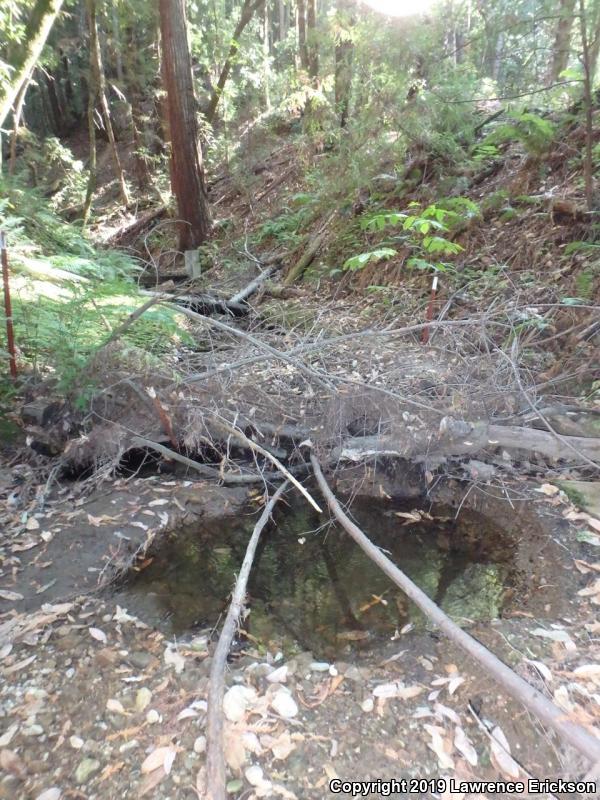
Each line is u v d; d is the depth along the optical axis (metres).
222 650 2.07
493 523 3.30
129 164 17.06
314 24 10.83
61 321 3.90
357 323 5.78
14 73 7.19
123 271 5.87
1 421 3.80
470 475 3.57
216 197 13.57
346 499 3.63
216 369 3.96
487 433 3.50
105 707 1.95
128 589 2.71
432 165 7.48
